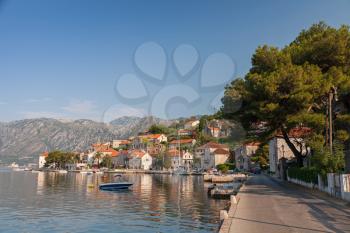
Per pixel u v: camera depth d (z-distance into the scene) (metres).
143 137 199.75
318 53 36.69
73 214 30.64
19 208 35.09
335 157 28.00
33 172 179.12
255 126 42.00
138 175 128.75
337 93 34.38
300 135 42.84
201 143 154.50
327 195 26.38
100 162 197.88
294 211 18.22
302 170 39.12
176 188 62.69
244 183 45.75
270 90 33.47
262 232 12.75
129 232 22.34
